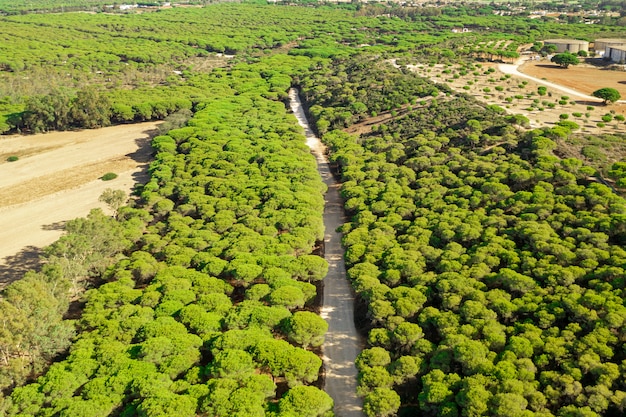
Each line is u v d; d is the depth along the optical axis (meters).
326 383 55.59
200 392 47.72
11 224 94.31
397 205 81.38
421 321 57.16
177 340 54.09
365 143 110.19
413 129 110.62
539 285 59.69
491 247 66.50
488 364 48.88
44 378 50.50
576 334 52.09
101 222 78.25
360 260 69.88
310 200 86.12
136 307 61.22
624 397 44.06
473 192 80.94
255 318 57.78
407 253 68.19
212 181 95.75
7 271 79.69
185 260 71.62
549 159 82.31
